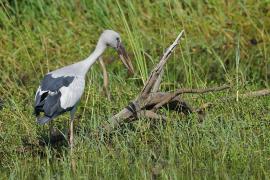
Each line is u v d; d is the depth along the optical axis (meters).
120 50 13.27
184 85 15.20
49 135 12.80
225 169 11.66
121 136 12.43
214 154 11.96
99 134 12.48
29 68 15.82
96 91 14.13
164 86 14.79
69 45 16.36
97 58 13.05
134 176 11.60
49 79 12.27
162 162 11.84
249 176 11.45
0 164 12.33
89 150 12.09
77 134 12.88
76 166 11.83
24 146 12.55
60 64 15.84
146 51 16.23
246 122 12.60
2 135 12.71
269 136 12.31
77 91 12.34
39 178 11.62
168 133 12.39
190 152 12.05
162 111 13.17
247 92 13.53
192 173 11.62
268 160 11.74
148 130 12.60
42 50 16.11
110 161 11.95
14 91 14.58
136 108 12.64
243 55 16.20
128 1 15.96
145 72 14.34
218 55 16.25
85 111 13.91
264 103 13.43
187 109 13.02
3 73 15.20
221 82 15.34
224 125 12.66
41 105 12.02
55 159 12.24
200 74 15.89
